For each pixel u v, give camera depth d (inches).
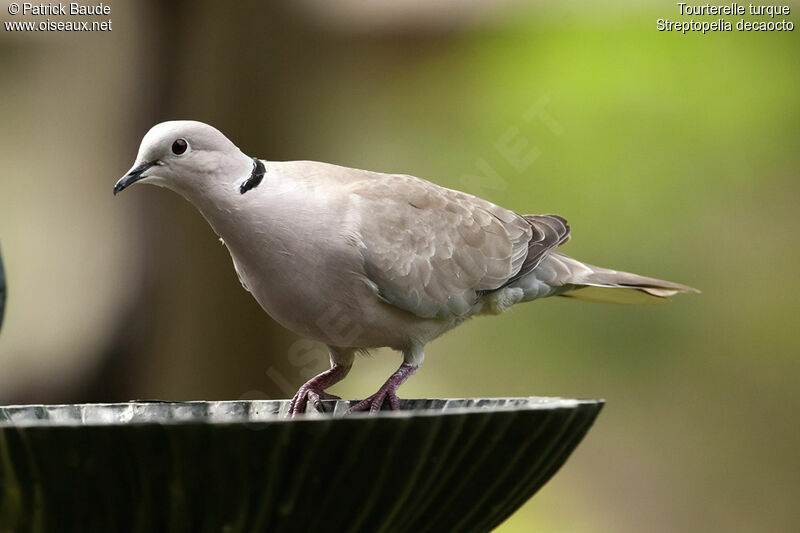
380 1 527.5
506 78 569.6
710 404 604.7
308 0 500.4
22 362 489.7
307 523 134.7
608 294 350.9
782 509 582.2
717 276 592.7
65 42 486.9
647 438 606.5
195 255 485.4
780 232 586.9
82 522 128.8
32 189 490.6
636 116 579.8
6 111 487.5
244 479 128.3
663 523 586.2
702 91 579.5
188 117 487.8
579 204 574.9
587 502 607.2
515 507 159.5
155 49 485.4
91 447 123.6
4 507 128.0
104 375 488.1
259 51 491.5
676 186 579.8
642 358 605.0
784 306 589.9
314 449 128.8
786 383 595.2
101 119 489.1
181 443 124.3
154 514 129.0
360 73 532.4
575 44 577.0
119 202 489.1
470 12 548.4
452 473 142.5
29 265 490.9
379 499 136.3
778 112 577.3
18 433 122.3
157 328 486.6
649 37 580.4
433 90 557.6
